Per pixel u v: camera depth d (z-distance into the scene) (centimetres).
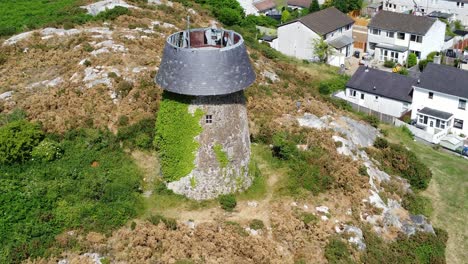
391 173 4278
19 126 3538
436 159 4862
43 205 3031
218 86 3023
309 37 7481
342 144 4094
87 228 2909
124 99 4044
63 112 3900
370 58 7838
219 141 3206
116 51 4712
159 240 2897
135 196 3228
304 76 6278
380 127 5334
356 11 9769
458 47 8250
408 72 7050
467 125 5522
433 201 4194
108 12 5822
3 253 2688
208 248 2883
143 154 3628
